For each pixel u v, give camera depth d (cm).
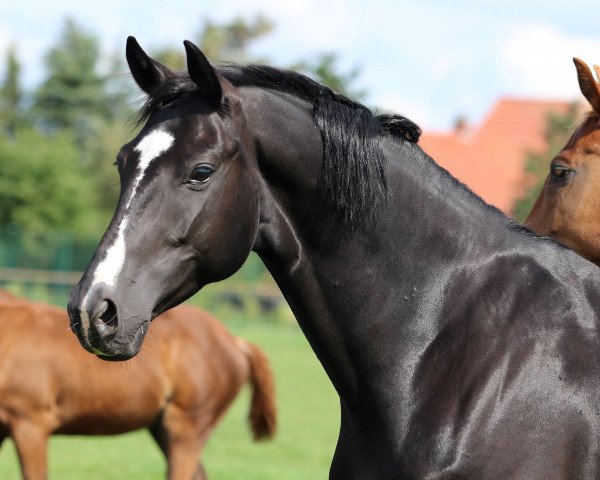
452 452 501
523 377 516
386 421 525
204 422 1445
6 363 1344
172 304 511
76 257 4988
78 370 1357
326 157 530
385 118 559
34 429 1352
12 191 6222
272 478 1633
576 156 657
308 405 2628
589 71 657
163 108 520
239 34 5306
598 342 532
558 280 550
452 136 5869
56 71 9225
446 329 532
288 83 547
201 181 497
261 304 4747
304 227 538
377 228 535
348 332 539
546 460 502
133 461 1844
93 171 7275
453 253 545
